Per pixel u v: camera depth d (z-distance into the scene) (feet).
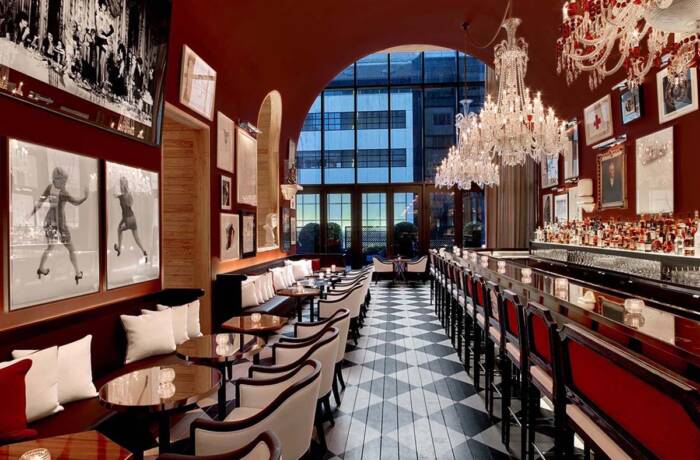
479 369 12.81
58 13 9.21
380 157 40.47
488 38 26.63
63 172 9.63
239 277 17.89
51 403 7.72
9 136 8.26
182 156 17.56
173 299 14.25
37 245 8.88
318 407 8.90
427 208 39.73
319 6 22.71
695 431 3.40
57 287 9.43
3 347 7.72
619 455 4.66
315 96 33.27
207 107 17.29
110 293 11.38
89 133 10.59
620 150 18.69
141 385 7.68
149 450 8.54
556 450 6.11
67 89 9.53
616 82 18.95
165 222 17.63
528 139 17.51
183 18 15.12
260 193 28.48
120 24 11.29
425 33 28.50
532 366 7.63
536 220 35.42
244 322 13.24
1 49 7.84
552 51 22.66
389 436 9.67
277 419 6.14
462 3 23.88
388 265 36.91
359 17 25.58
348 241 40.70
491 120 17.89
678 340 4.63
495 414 10.76
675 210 15.06
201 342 11.02
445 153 39.93
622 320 5.77
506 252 28.63
